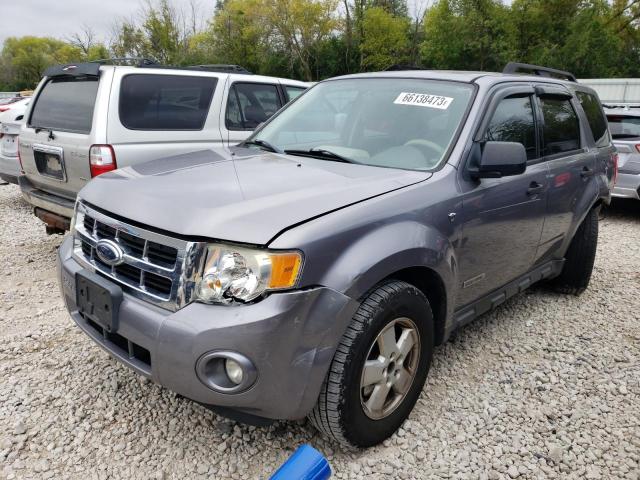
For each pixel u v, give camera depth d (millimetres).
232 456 2455
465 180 2812
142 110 4855
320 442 2557
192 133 5270
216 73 5621
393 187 2523
